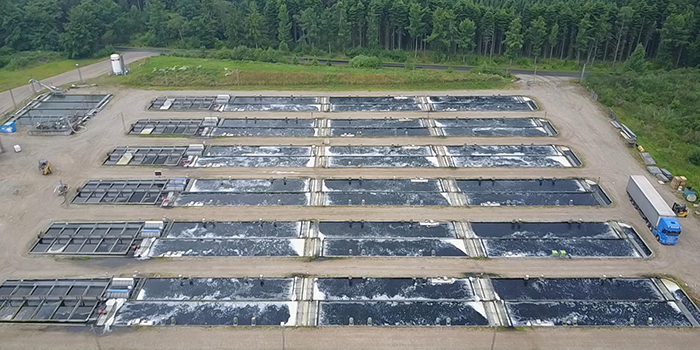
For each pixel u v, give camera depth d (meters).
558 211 53.31
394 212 53.25
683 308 41.66
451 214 52.97
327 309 41.69
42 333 39.22
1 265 45.75
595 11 97.31
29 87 85.69
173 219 51.97
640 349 37.69
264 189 57.47
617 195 56.06
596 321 40.56
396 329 39.41
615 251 47.88
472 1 107.50
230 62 94.75
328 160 63.50
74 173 59.91
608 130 70.69
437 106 79.00
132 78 87.50
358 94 83.31
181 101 80.38
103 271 45.31
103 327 39.75
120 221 51.66
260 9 117.94
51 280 44.31
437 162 63.16
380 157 64.25
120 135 69.12
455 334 38.94
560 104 79.06
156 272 45.22
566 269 45.53
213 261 46.47
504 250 48.00
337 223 51.66
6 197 55.00
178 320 40.81
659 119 73.19
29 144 66.19
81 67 95.88
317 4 109.19
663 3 97.00
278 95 82.81
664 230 47.75
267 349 37.62
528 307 41.81
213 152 65.44
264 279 44.53
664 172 60.03
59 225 50.97
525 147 66.50
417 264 46.16
